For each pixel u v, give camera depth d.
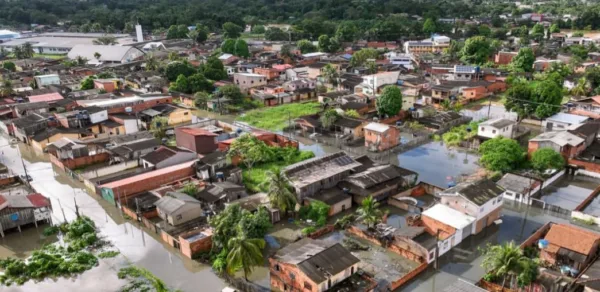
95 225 59.66
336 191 63.81
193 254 51.47
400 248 51.38
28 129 92.62
